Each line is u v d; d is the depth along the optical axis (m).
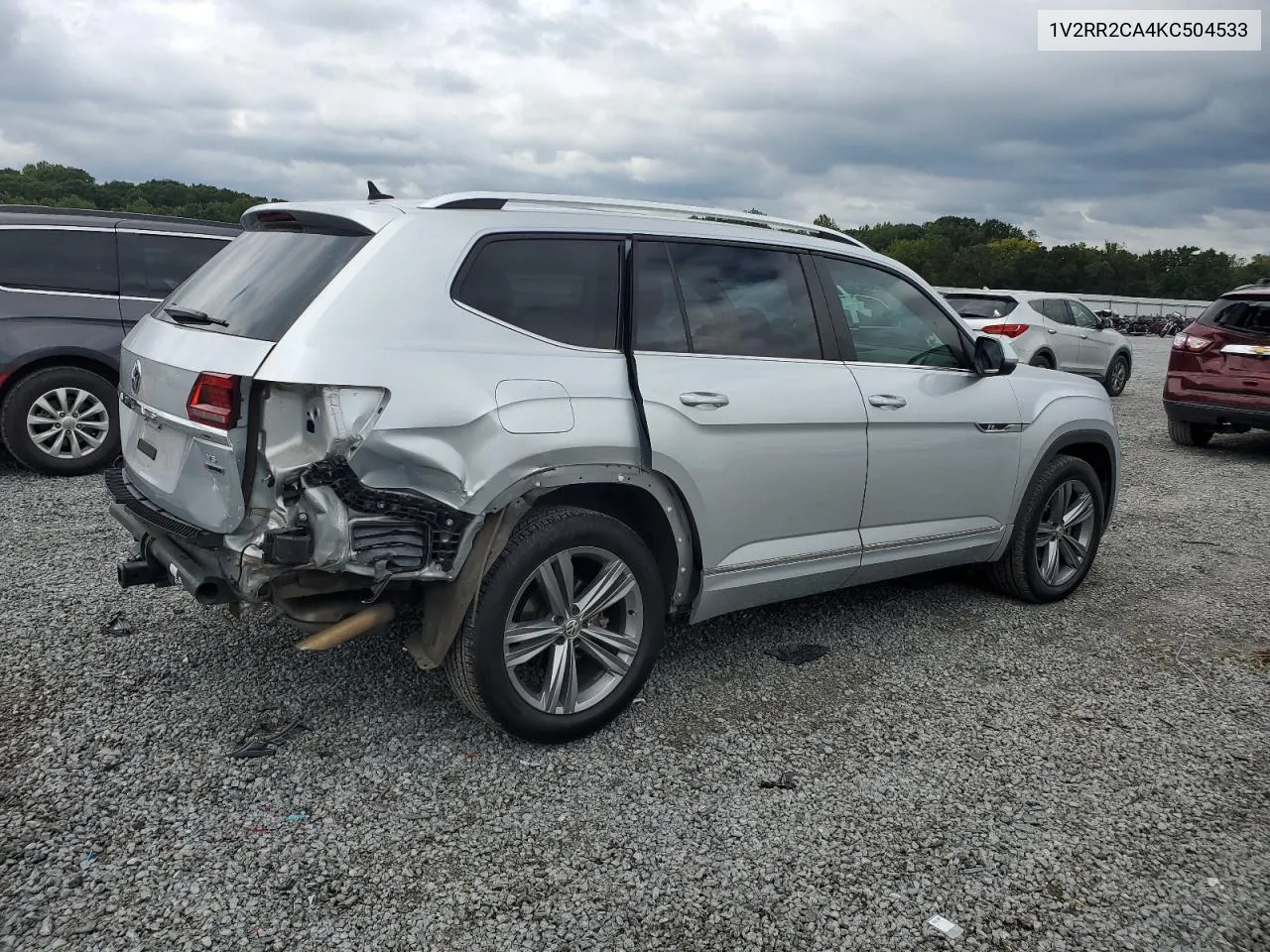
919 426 4.40
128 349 3.78
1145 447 10.85
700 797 3.21
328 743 3.45
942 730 3.75
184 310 3.47
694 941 2.54
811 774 3.39
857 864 2.88
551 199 3.64
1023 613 5.12
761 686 4.09
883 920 2.64
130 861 2.75
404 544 3.04
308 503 2.92
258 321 3.11
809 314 4.17
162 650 4.16
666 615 3.82
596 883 2.76
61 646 4.16
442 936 2.51
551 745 3.49
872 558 4.36
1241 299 10.03
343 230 3.33
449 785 3.21
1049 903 2.74
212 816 2.98
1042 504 5.05
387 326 3.05
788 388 3.92
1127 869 2.91
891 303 4.54
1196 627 4.99
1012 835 3.06
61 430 7.21
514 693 3.32
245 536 3.05
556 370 3.35
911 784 3.34
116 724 3.51
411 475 3.01
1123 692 4.16
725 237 3.99
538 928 2.56
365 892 2.67
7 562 5.23
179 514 3.27
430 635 3.23
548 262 3.47
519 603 3.41
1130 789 3.36
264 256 3.46
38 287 7.07
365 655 4.16
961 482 4.65
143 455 3.60
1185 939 2.61
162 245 7.56
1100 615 5.14
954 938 2.59
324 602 3.15
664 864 2.85
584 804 3.14
